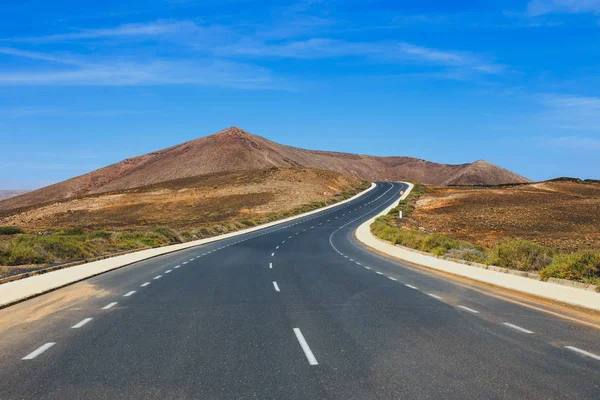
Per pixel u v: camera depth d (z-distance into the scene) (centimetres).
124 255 2842
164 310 1109
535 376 610
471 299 1250
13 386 587
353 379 607
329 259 2528
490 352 730
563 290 1312
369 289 1441
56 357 716
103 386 587
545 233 4856
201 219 8344
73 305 1189
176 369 655
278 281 1639
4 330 907
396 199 9900
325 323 956
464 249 2700
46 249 2475
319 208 9269
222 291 1409
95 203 10962
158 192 12088
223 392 565
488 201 8275
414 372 634
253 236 4750
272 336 848
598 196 8638
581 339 812
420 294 1340
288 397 546
